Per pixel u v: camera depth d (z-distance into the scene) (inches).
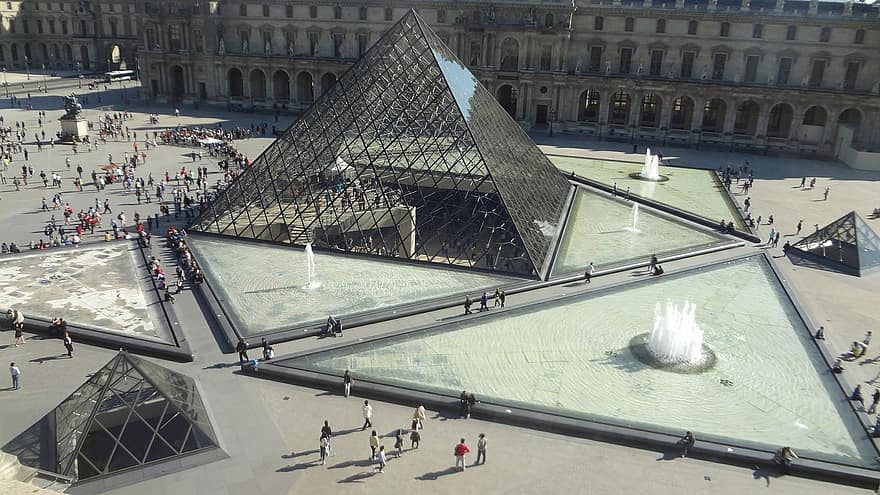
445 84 2903.5
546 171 3373.5
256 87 6604.3
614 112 5866.1
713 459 1467.8
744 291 2433.6
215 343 1926.7
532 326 2075.5
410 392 1660.9
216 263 2519.7
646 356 1904.5
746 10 5054.1
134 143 4436.5
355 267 2506.2
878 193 4033.0
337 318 2059.5
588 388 1721.2
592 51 5506.9
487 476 1380.4
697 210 3476.9
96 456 1390.3
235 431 1505.9
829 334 2122.3
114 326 1985.7
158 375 1550.2
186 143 4808.1
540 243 2669.8
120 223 3009.4
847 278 2650.1
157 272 2367.1
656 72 5413.4
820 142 5187.0
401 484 1344.7
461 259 2610.7
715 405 1665.8
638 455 1473.9
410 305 2175.2
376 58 3127.5
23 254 2551.7
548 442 1510.8
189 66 6432.1
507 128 3257.9
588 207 3430.1
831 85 5059.1
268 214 2837.1
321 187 2810.0
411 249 2728.8
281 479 1349.7
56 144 4658.0
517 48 5556.1
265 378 1747.0
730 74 5251.0
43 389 1658.5
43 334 1950.1
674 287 2443.4
